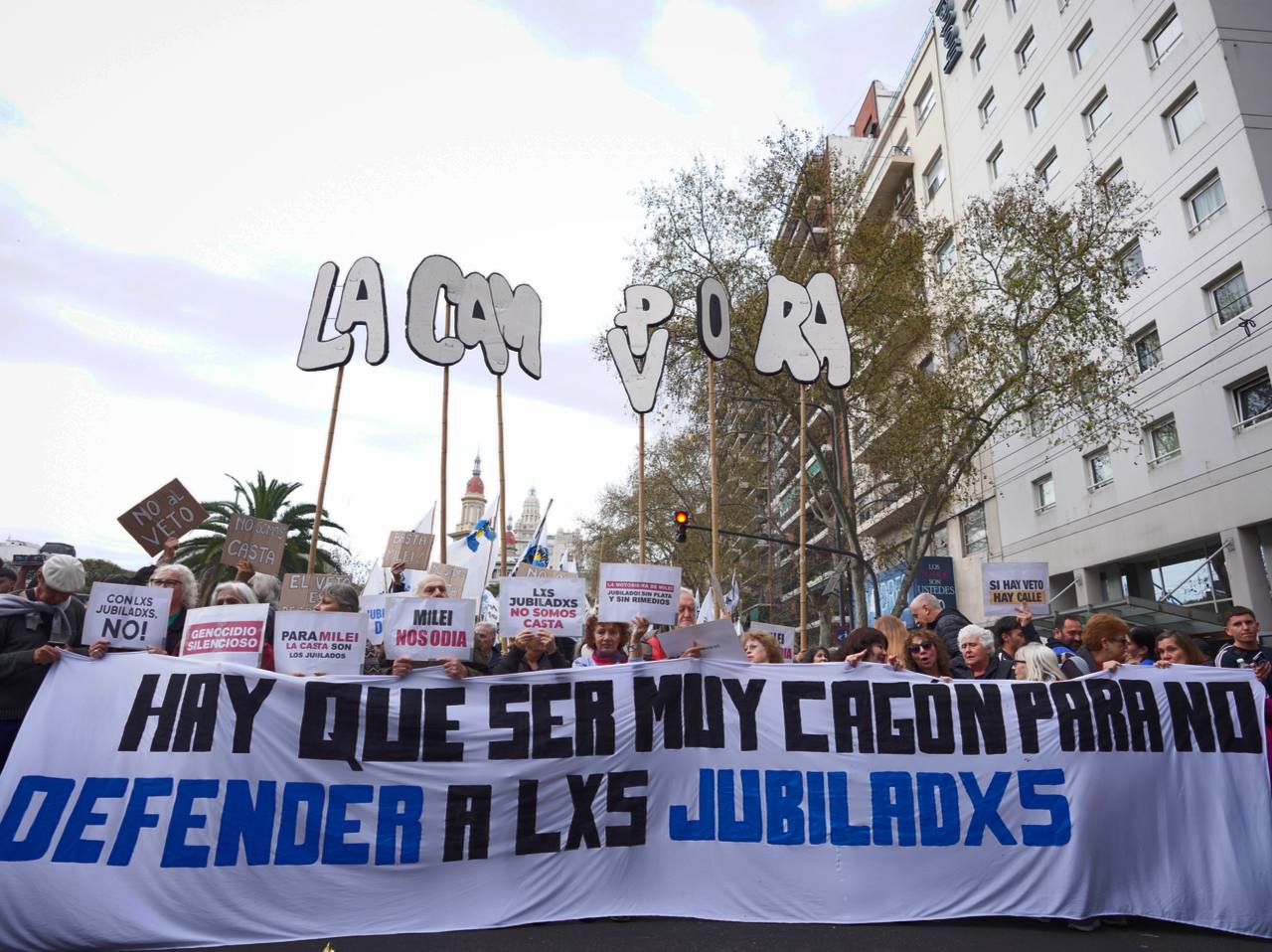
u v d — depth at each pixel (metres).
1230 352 17.88
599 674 5.04
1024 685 5.15
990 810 4.87
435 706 4.86
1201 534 18.50
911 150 33.25
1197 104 19.12
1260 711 5.11
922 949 4.15
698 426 28.31
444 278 8.41
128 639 4.90
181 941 4.15
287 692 4.74
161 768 4.48
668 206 21.44
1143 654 7.11
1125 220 20.83
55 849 4.25
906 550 31.94
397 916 4.41
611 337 8.45
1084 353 18.27
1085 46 23.17
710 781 4.89
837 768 4.94
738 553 38.06
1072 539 22.91
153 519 7.88
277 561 8.31
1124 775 4.95
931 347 22.20
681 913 4.61
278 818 4.50
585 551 44.41
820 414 26.73
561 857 4.68
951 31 29.91
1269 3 18.83
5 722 4.71
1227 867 4.79
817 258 21.27
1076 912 4.64
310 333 8.17
